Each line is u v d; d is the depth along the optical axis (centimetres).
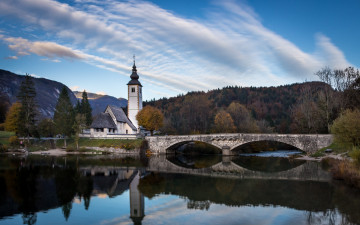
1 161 5784
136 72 10488
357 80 6888
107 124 8806
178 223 2194
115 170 4850
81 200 2880
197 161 6656
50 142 8800
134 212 2478
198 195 3109
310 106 8500
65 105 9156
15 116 8388
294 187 3434
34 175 4197
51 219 2289
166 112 18212
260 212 2461
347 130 4444
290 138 6988
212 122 12319
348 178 3484
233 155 8181
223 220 2264
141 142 8231
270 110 17912
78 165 5372
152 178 4153
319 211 2459
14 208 2578
